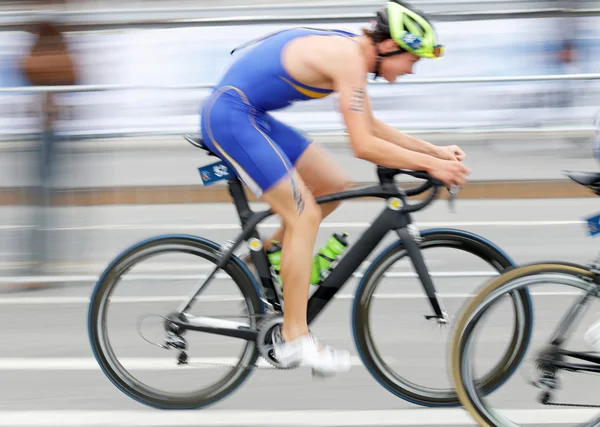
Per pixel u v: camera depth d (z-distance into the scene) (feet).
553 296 41.65
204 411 33.83
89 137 54.95
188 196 70.38
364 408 33.96
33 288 49.14
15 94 50.80
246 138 31.42
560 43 73.82
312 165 33.58
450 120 69.26
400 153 30.76
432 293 32.86
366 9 75.51
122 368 34.22
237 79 31.81
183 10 71.72
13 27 52.19
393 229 32.58
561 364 29.27
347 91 30.50
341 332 42.04
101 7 67.46
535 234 59.41
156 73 71.15
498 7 73.61
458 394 30.37
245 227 32.96
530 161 69.82
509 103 69.15
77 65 52.49
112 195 69.41
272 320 32.53
